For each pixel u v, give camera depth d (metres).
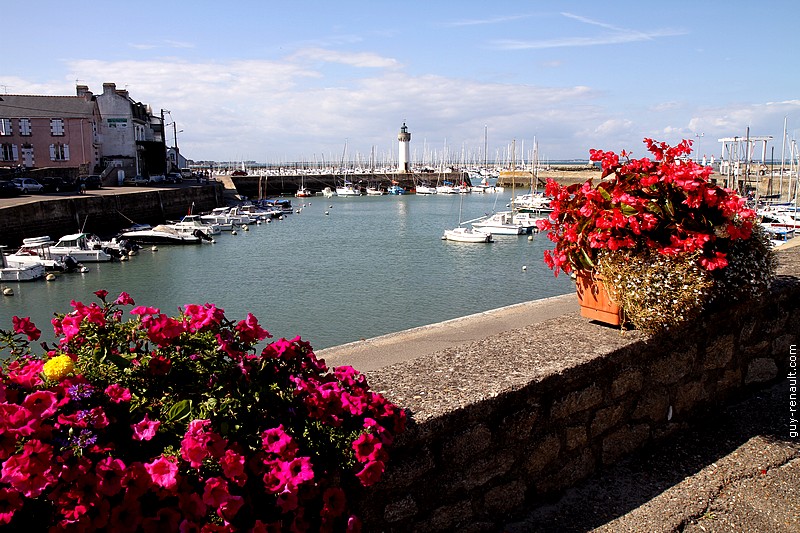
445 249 46.19
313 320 25.72
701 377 4.20
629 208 3.64
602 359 3.51
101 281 34.44
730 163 67.56
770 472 3.63
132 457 2.23
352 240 52.28
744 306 4.30
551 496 3.40
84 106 72.50
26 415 2.03
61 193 56.31
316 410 2.54
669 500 3.36
